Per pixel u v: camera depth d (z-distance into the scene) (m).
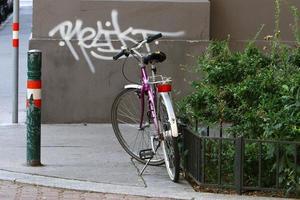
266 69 6.77
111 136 8.46
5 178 6.38
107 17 9.06
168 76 9.13
